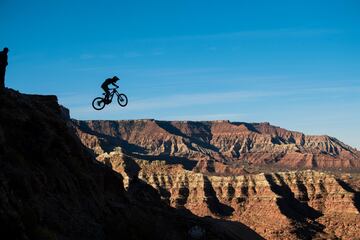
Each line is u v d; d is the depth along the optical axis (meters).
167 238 44.56
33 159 41.28
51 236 33.34
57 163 43.38
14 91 47.16
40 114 46.44
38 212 35.12
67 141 48.12
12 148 39.72
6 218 29.84
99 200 45.00
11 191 33.03
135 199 59.94
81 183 44.44
